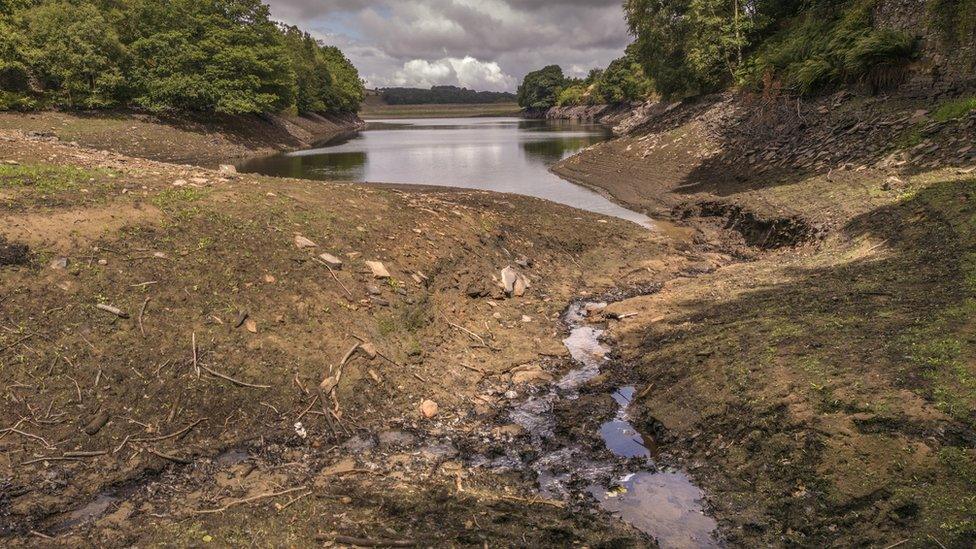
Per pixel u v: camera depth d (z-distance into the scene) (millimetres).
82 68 35375
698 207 18625
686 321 9391
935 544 4355
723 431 6293
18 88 34688
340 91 85625
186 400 6633
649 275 12914
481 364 8555
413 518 5262
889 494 4883
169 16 41094
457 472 6113
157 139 36000
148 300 7535
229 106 41000
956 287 8102
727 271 12234
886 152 16062
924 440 5254
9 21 35562
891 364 6402
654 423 6902
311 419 6828
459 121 122562
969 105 15086
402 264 10156
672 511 5434
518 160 36500
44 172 10625
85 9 36656
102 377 6535
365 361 7707
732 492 5504
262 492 5617
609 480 5965
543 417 7352
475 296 10477
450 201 15867
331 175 28594
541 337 9672
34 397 6180
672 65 38688
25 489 5383
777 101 24250
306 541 4941
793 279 10445
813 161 18453
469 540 4953
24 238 7863
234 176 13102
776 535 4926
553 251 13539
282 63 51500
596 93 100750
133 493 5570
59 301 7141
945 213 10922
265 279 8508
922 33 19312
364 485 5793
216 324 7523
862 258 10648
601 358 8969
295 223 10320
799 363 6863
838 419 5758
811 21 27438
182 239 8891
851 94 20812
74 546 4844
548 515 5402
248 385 6961
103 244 8258
